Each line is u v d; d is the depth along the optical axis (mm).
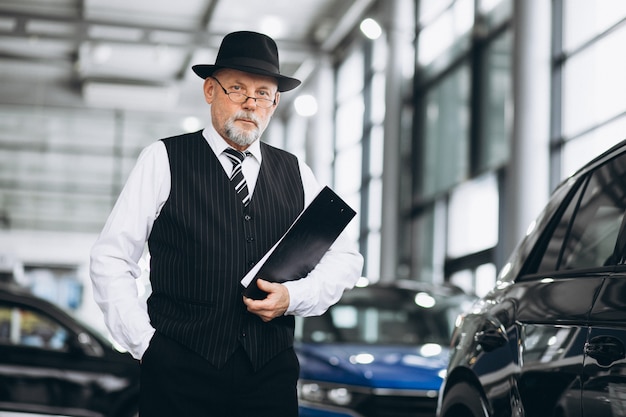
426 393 6125
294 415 2871
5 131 27422
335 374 6320
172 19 21297
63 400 7484
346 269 3012
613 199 3164
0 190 27922
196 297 2807
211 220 2861
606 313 2869
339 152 21609
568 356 3000
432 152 16531
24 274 28297
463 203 15203
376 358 6426
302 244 2854
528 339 3252
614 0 10734
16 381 7484
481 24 14812
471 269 14695
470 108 14844
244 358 2799
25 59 24484
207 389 2768
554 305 3168
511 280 3594
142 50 23344
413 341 7059
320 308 2932
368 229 19266
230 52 2879
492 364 3461
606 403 2797
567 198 3455
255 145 2982
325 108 22297
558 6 11914
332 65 22375
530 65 11875
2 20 21469
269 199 2943
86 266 28531
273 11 20703
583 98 11320
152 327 2797
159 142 2941
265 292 2809
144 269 3033
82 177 28047
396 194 17234
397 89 17453
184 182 2889
